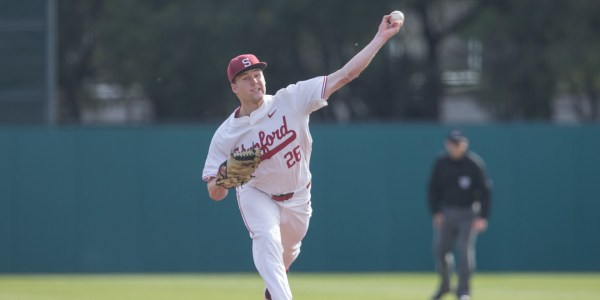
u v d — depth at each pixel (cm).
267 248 2573
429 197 4450
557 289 5012
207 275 6188
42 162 6256
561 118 10269
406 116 9256
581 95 9706
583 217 6362
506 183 6347
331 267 6309
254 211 2623
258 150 2456
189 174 6297
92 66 9344
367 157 6331
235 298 4391
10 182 6241
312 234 6306
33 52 6216
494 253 6338
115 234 6275
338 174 6322
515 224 6347
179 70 8575
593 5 8588
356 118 9194
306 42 8919
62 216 6256
